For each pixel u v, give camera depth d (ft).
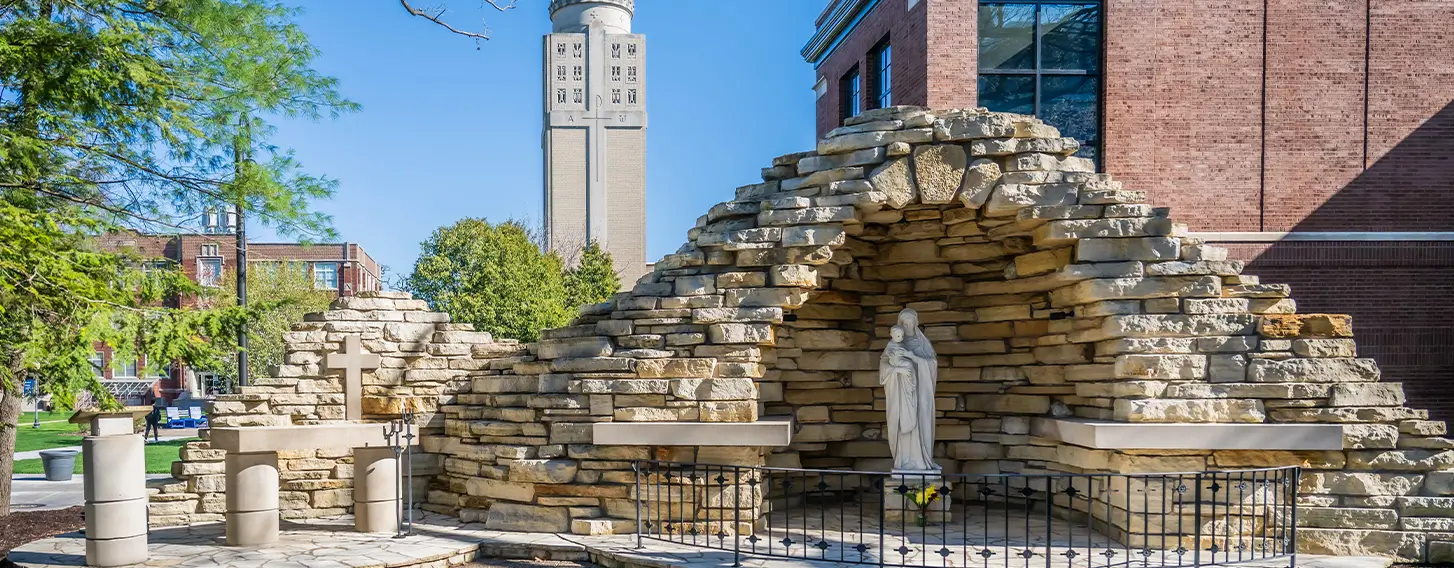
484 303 102.94
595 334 39.78
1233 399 34.96
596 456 38.11
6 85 35.78
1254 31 51.44
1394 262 51.06
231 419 42.16
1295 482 30.94
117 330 34.01
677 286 38.88
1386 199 51.21
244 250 54.24
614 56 279.49
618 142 278.67
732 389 37.40
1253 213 51.06
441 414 43.93
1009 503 43.78
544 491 38.52
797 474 45.32
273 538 36.04
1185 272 35.76
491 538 36.94
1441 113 51.37
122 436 32.96
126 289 37.11
